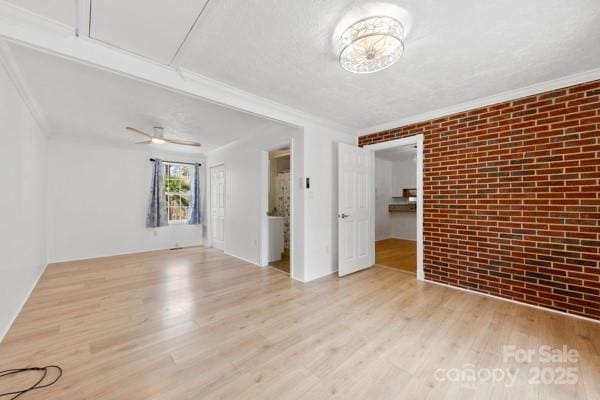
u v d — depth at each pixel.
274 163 6.28
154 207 5.34
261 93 2.62
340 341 1.95
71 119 3.45
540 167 2.44
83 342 1.92
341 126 3.78
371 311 2.45
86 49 1.71
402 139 3.53
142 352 1.80
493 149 2.72
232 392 1.44
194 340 1.96
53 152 4.33
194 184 5.97
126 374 1.58
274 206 6.24
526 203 2.52
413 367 1.65
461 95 2.68
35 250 3.27
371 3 1.40
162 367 1.65
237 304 2.63
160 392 1.43
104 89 2.51
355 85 2.44
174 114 3.26
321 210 3.60
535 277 2.48
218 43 1.77
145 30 1.62
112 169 4.93
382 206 6.80
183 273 3.73
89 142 4.63
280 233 4.64
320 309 2.51
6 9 1.39
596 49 1.85
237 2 1.39
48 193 4.27
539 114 2.44
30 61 2.00
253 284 3.25
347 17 1.52
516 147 2.57
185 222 5.95
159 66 2.05
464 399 1.39
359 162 3.83
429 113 3.19
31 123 3.01
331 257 3.74
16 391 1.43
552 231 2.38
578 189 2.24
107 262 4.37
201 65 2.06
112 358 1.73
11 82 2.21
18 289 2.46
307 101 2.84
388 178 7.02
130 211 5.14
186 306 2.58
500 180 2.68
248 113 2.77
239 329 2.13
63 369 1.62
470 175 2.89
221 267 4.07
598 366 1.64
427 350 1.83
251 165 4.40
